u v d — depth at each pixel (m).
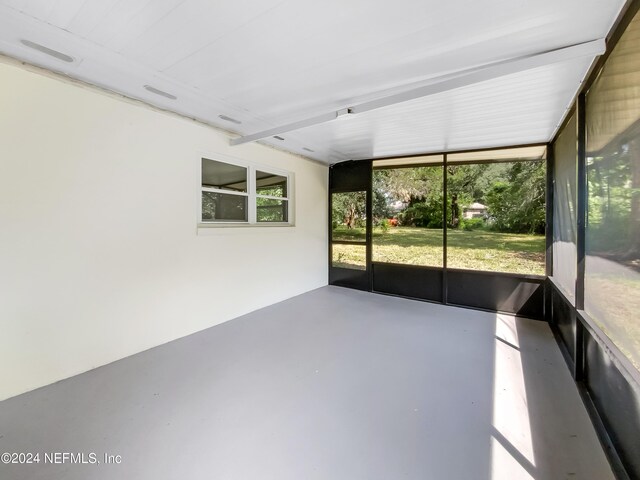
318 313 4.14
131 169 2.78
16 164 2.11
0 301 2.06
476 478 1.47
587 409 2.00
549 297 3.80
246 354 2.86
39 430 1.80
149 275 2.95
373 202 5.44
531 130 3.48
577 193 2.37
